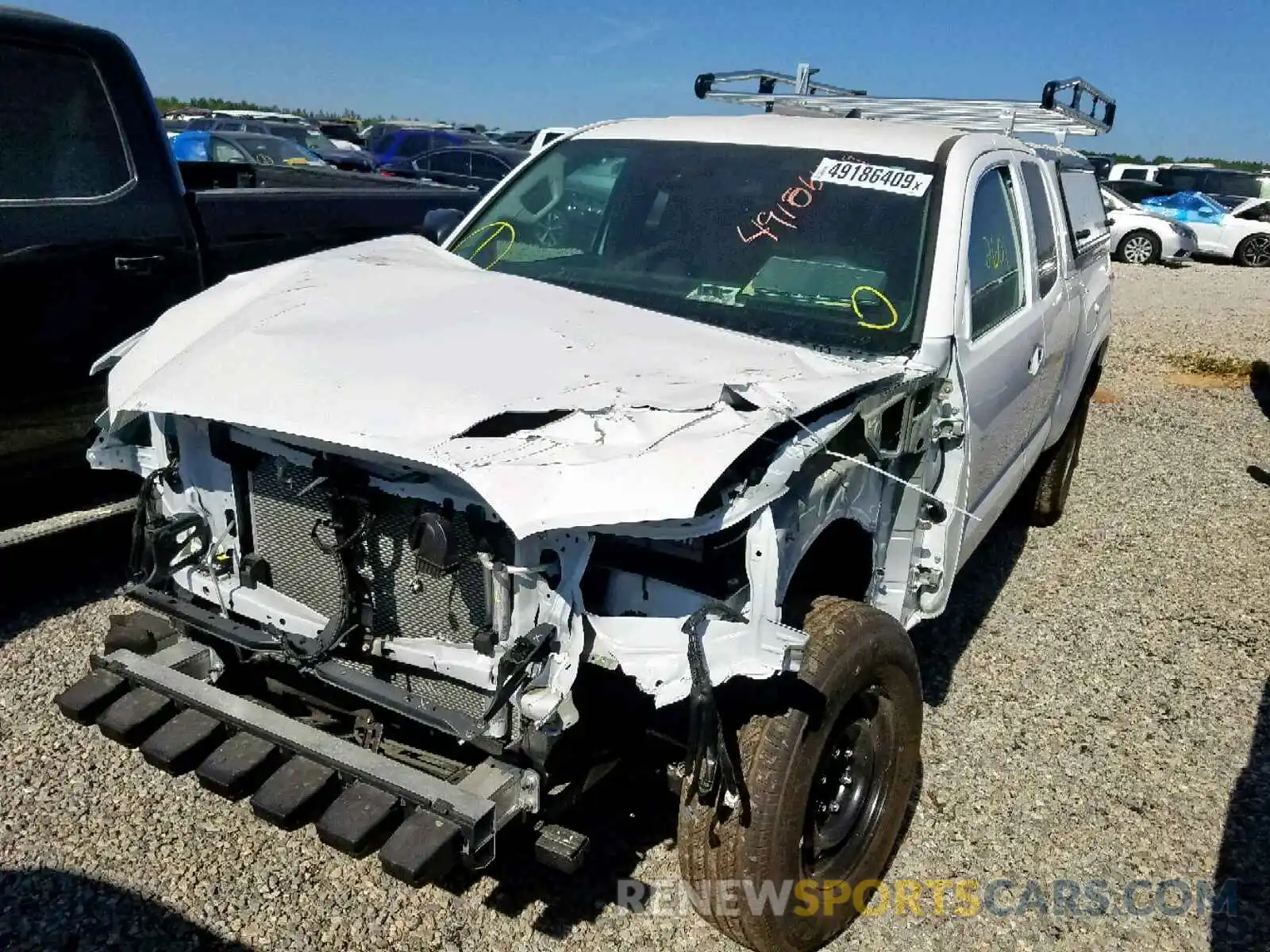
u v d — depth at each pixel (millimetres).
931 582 3455
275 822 2281
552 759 2357
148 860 3006
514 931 2836
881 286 3373
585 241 3891
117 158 4328
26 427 4043
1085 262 5414
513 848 3039
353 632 2514
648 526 2125
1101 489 7051
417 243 3936
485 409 2334
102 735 3547
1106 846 3387
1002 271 3938
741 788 2432
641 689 2186
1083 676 4480
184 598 2844
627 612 2352
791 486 2445
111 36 4348
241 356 2658
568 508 2086
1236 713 4234
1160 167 25719
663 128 4234
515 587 2246
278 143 15422
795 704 2469
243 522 2701
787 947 2666
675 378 2600
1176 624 5023
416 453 2201
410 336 2699
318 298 2975
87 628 4164
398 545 2438
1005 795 3617
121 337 4344
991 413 3711
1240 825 3525
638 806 3336
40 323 4027
